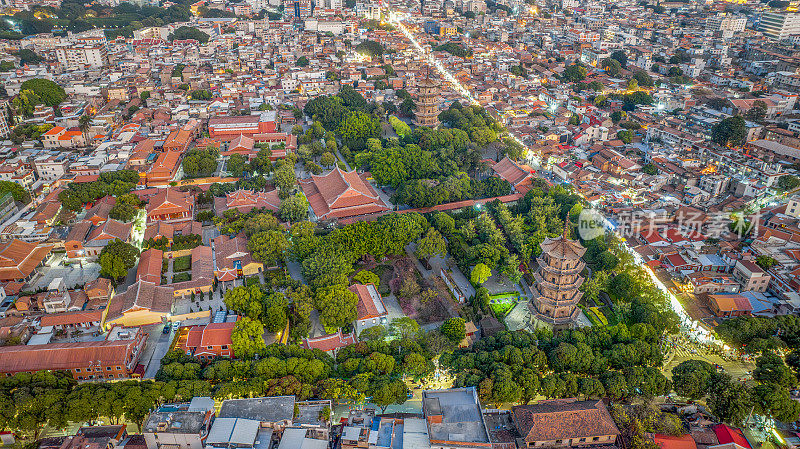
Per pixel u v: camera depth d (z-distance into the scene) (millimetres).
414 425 117188
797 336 143750
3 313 153500
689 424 120562
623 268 173625
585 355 133000
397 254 190375
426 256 183125
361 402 126062
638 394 127250
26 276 169375
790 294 160875
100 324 151750
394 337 149250
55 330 149625
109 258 166875
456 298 168750
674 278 174875
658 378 128000
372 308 153500
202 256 181250
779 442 118312
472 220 198000
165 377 127062
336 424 120688
